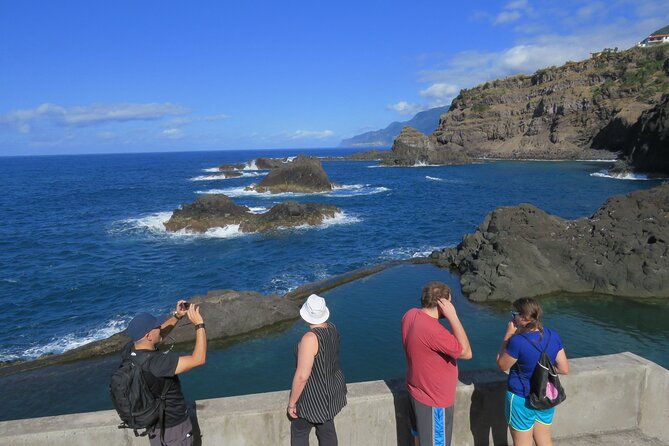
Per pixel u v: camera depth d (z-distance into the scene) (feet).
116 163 542.57
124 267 72.43
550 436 13.89
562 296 54.95
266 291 59.31
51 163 588.91
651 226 60.85
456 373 12.42
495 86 467.11
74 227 108.27
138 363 10.42
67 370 37.81
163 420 10.68
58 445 12.30
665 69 331.98
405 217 117.08
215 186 209.56
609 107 339.57
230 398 13.79
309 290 56.80
